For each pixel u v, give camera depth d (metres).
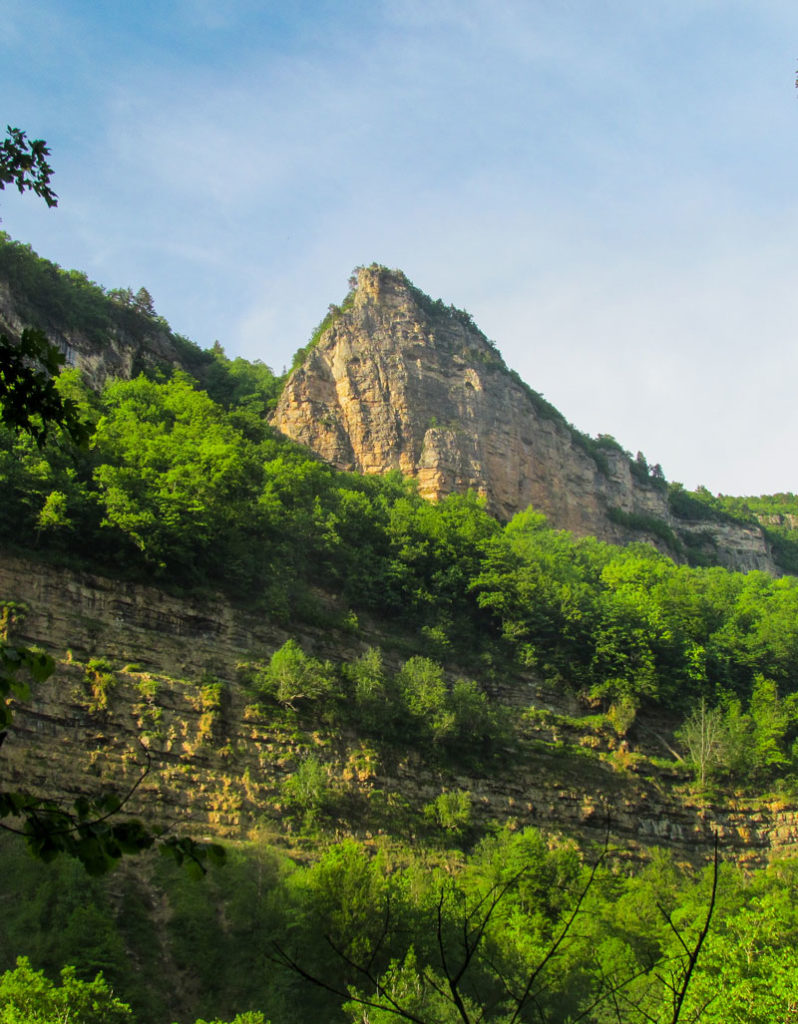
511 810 79.25
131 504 78.62
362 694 77.06
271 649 81.00
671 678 101.69
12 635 67.31
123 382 120.38
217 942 52.50
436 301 173.12
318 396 150.50
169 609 76.94
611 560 132.88
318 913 52.41
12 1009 37.53
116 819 61.38
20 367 14.05
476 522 115.56
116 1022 41.25
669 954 48.94
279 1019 47.81
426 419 151.12
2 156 15.66
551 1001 42.94
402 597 98.88
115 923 51.75
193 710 70.12
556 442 169.62
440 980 41.50
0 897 49.59
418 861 68.75
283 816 66.88
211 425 110.94
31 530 74.38
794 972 45.16
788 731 99.81
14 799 10.98
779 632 112.06
